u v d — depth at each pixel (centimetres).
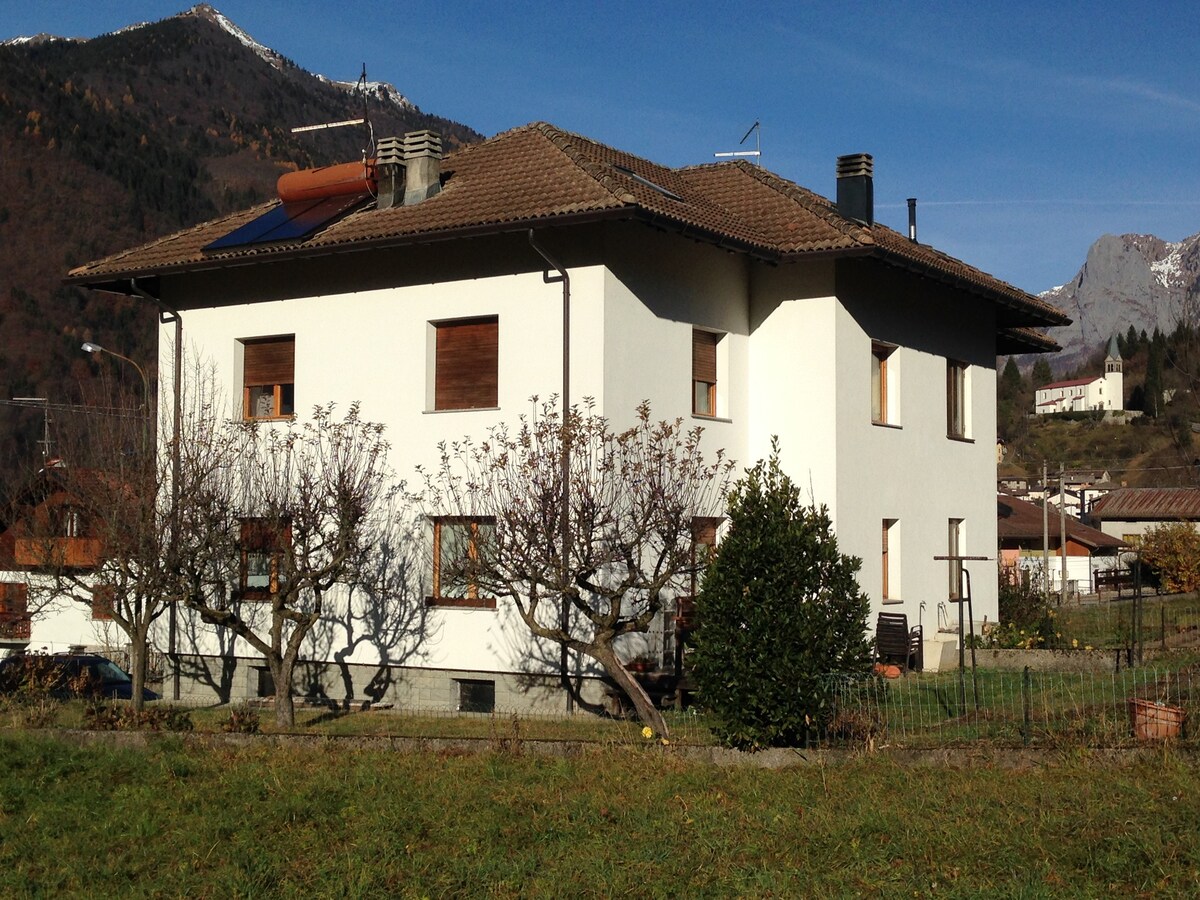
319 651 2014
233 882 956
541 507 1534
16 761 1355
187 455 1892
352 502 1762
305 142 17850
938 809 1041
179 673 2156
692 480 1709
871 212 2295
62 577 2339
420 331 1939
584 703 1788
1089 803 1013
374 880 952
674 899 894
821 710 1260
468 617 1889
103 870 1010
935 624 2297
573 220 1717
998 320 2645
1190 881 859
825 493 2000
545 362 1827
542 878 938
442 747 1368
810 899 877
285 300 2069
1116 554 5881
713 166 2367
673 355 1914
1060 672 1917
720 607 1277
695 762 1251
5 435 4525
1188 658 1977
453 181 2050
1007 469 9100
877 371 2194
